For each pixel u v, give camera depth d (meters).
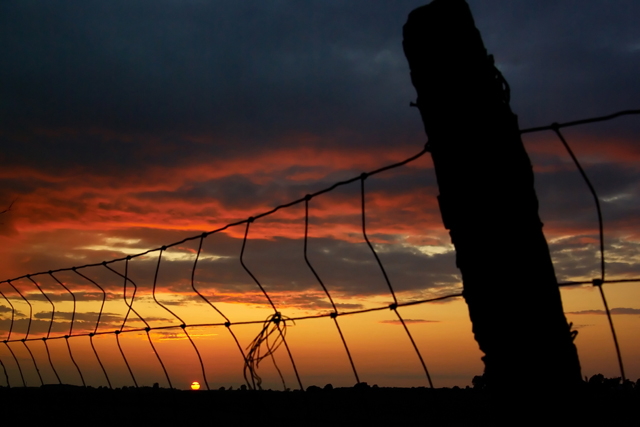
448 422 2.53
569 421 1.47
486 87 1.68
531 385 1.51
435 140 1.74
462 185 1.66
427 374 1.84
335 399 3.42
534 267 1.56
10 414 3.71
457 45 1.72
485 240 1.60
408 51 1.85
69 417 3.53
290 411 2.98
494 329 1.58
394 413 2.91
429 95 1.76
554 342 1.52
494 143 1.63
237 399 3.52
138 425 3.11
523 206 1.60
